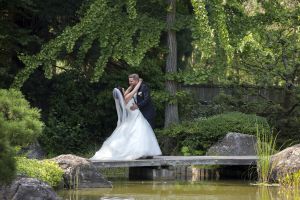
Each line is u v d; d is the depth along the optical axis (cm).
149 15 2330
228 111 2436
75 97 2419
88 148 2367
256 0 2386
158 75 2434
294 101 2400
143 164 1719
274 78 2430
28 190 1183
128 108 1795
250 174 1809
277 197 1343
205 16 2095
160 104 2361
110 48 2239
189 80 2228
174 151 2214
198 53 2528
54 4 2381
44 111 2448
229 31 2264
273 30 2283
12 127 969
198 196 1362
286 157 1628
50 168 1447
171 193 1419
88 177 1533
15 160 947
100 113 2433
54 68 2492
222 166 1892
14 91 1115
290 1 2495
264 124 2192
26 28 2430
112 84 2430
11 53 2305
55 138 2309
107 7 2228
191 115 2466
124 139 1777
